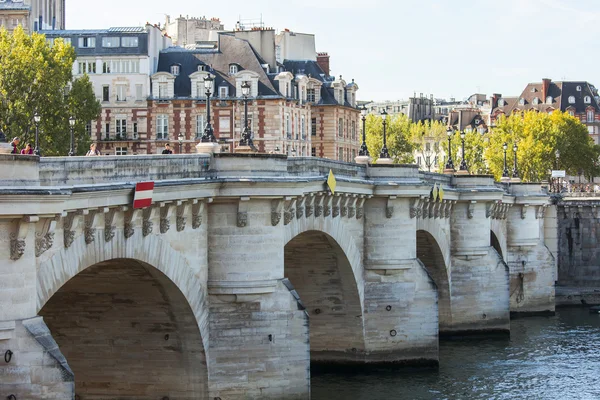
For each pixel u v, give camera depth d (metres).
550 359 86.69
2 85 115.56
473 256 98.12
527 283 120.12
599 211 142.50
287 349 56.84
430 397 70.50
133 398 55.16
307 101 154.50
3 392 36.81
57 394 36.88
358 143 170.50
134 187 44.09
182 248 52.12
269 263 56.38
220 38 145.75
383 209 76.06
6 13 164.25
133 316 53.34
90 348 54.72
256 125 141.25
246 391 56.22
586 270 143.00
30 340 36.84
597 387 75.31
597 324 111.38
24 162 36.50
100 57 143.50
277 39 163.12
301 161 62.69
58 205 37.38
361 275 75.38
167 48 151.12
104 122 143.50
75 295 52.09
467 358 86.44
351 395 70.06
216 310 55.91
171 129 142.62
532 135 198.50
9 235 36.44
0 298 36.41
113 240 44.22
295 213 60.66
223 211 55.34
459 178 97.62
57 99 118.62
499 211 113.06
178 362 54.84
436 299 77.56
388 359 76.62
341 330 76.06
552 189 192.75
